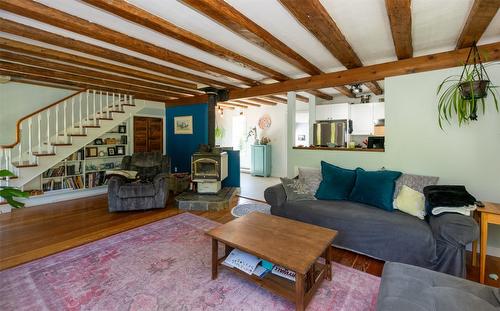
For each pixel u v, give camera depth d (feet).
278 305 6.02
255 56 10.48
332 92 18.80
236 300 6.20
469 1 6.25
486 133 8.59
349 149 11.85
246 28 7.23
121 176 13.83
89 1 6.03
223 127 29.81
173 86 16.72
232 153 18.08
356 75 11.08
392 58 10.33
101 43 9.29
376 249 7.93
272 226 7.47
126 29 8.11
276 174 25.35
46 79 14.05
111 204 12.95
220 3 6.31
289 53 9.46
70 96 15.89
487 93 8.15
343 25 7.57
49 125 15.74
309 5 6.09
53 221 11.76
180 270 7.53
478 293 4.44
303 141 23.57
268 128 25.88
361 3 6.38
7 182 12.91
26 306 5.91
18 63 11.54
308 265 5.33
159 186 13.53
